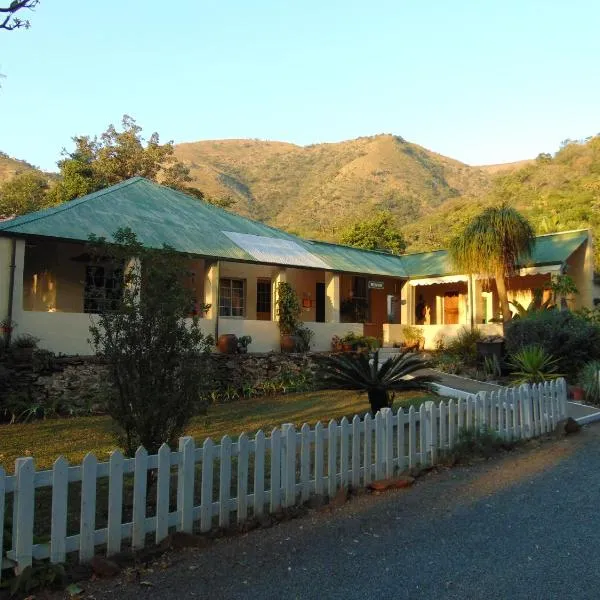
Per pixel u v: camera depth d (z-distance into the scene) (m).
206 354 5.66
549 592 3.70
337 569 4.07
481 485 6.29
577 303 20.59
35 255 15.75
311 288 21.16
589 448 8.25
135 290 5.57
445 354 18.14
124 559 4.14
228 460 4.94
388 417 6.50
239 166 163.75
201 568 4.09
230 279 18.52
